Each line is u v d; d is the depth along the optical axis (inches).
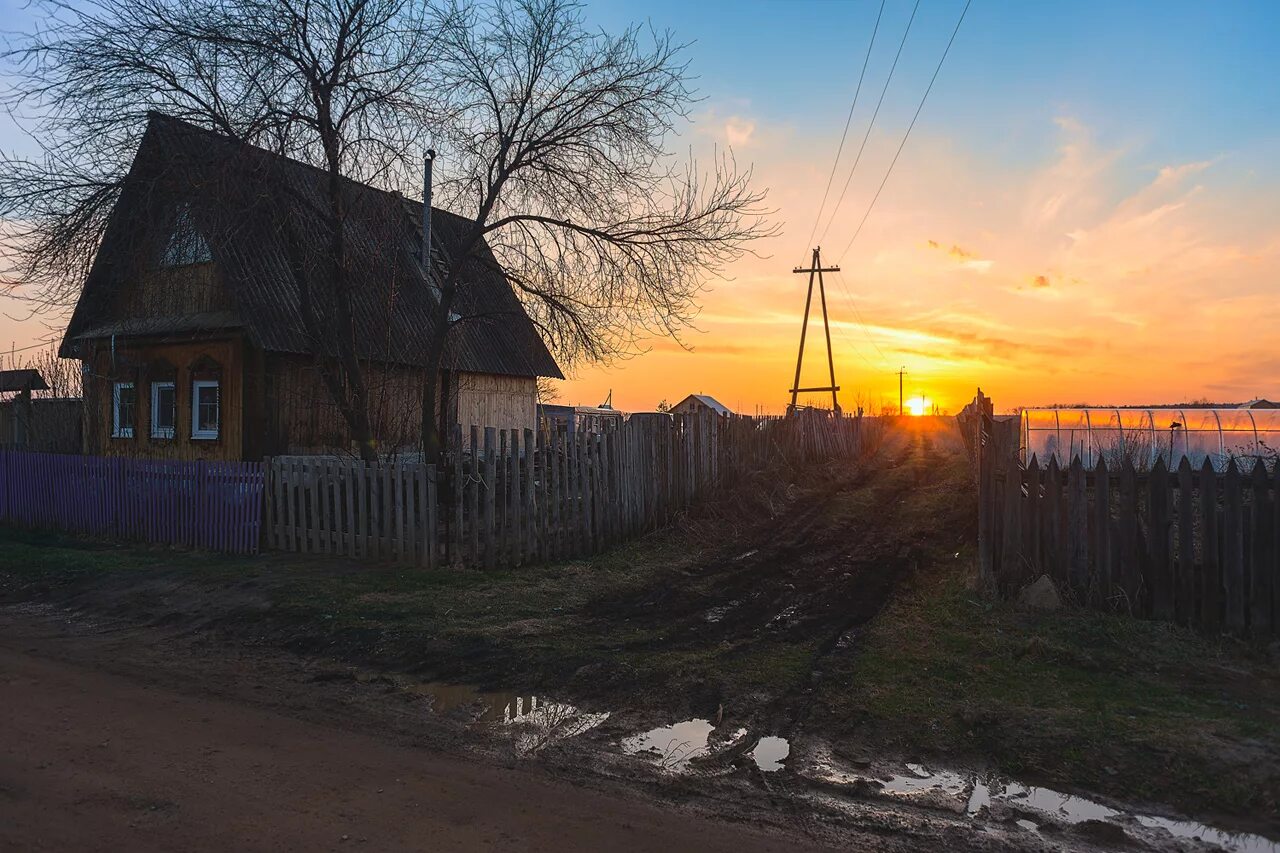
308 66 438.3
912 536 474.6
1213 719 190.5
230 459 580.1
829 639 270.2
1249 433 445.4
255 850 136.4
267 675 242.1
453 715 209.2
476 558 373.4
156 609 321.1
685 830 147.9
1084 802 159.9
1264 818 152.1
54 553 423.5
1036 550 289.4
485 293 714.2
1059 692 211.5
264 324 545.3
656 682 227.9
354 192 512.7
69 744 184.1
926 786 166.9
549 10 473.4
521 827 147.3
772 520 551.8
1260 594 248.5
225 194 425.1
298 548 420.8
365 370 594.9
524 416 810.8
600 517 438.9
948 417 2330.2
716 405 2273.6
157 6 422.3
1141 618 267.6
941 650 249.1
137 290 563.8
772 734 193.6
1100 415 496.1
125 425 662.5
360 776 169.0
